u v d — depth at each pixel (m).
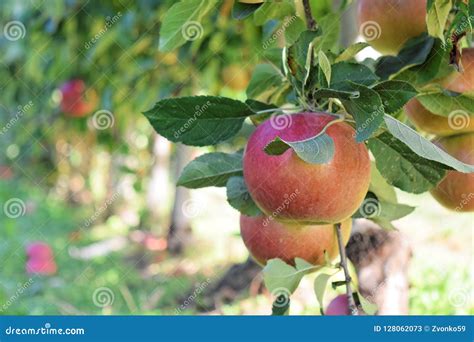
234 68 4.02
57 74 4.96
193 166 1.54
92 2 4.39
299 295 4.55
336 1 2.18
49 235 8.31
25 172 9.76
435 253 5.80
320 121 1.34
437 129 1.65
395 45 1.65
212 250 7.45
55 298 5.39
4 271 6.02
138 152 8.46
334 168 1.32
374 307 1.50
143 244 7.86
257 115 1.56
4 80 5.73
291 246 1.52
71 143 7.07
